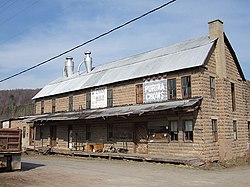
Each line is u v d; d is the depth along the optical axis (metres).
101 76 32.00
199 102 21.70
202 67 22.50
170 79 24.20
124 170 18.03
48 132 37.72
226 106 23.94
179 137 22.81
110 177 15.18
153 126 24.83
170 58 25.95
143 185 12.94
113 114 25.11
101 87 30.41
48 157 28.88
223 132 23.25
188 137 22.38
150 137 24.94
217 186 12.69
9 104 93.00
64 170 18.03
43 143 38.38
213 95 23.39
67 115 32.59
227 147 23.38
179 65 23.67
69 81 37.53
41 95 39.97
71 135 33.97
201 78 22.27
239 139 25.48
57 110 36.81
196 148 21.67
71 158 27.47
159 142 24.17
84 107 32.44
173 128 23.39
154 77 25.33
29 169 18.53
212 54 23.91
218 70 24.05
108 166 20.28
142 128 25.89
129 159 24.20
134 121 26.44
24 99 98.75
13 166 17.44
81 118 28.31
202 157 21.30
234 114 25.30
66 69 41.66
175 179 14.59
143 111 22.89
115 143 28.05
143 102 25.98
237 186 12.71
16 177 15.16
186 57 24.27
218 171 18.02
